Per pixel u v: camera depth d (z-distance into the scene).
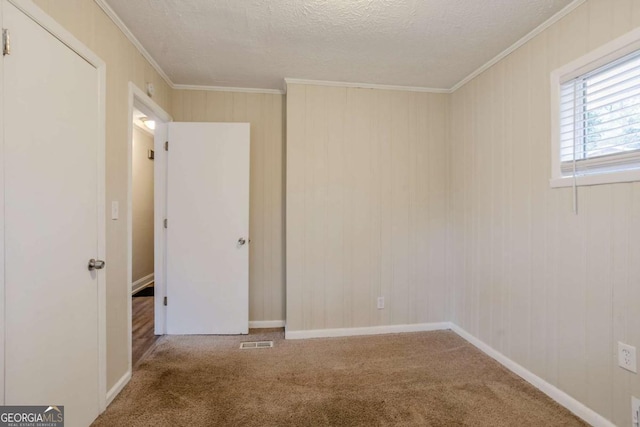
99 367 1.63
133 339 2.63
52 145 1.31
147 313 3.38
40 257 1.25
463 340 2.63
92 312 1.58
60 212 1.36
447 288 2.91
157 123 2.70
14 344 1.14
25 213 1.18
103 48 1.69
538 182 1.91
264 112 2.93
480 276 2.46
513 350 2.11
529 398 1.80
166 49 2.19
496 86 2.28
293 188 2.68
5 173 1.10
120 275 1.87
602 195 1.54
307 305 2.71
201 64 2.42
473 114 2.55
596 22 1.55
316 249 2.72
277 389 1.89
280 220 2.96
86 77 1.54
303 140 2.69
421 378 2.02
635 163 1.43
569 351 1.70
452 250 2.86
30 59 1.19
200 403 1.74
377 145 2.80
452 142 2.85
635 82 1.43
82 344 1.50
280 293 2.97
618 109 1.49
